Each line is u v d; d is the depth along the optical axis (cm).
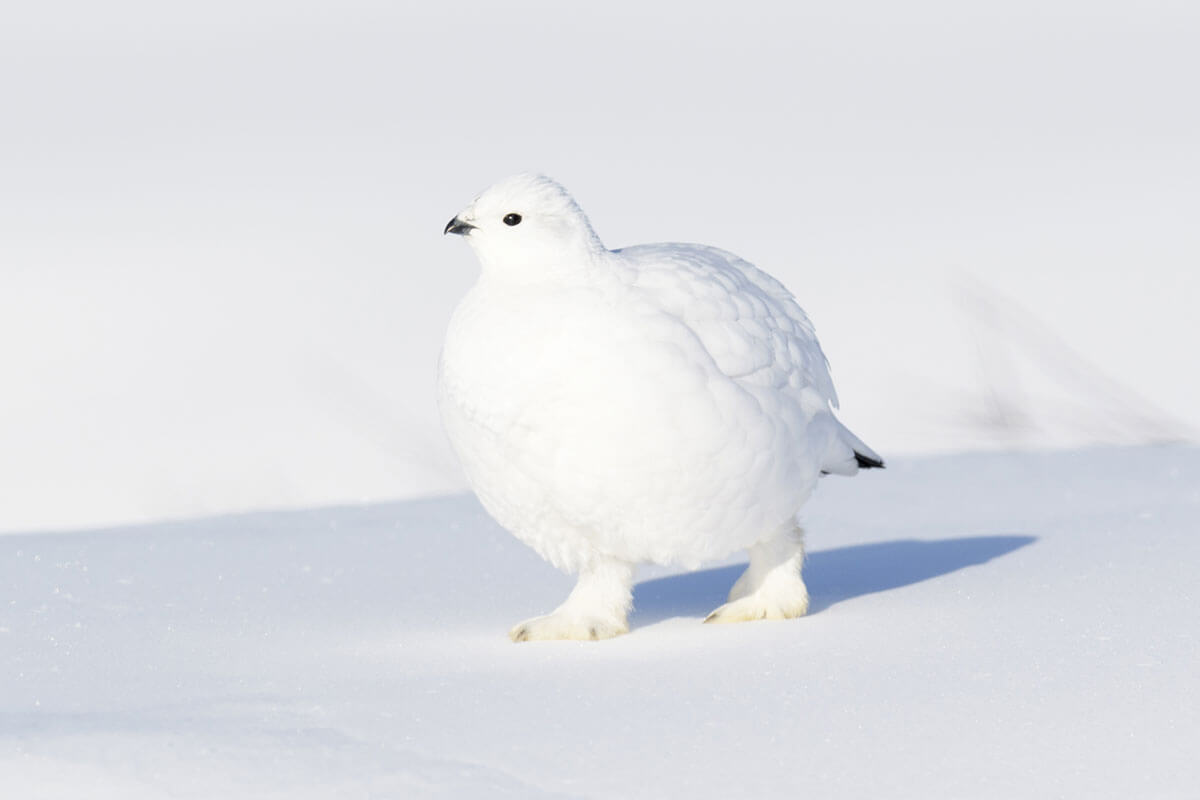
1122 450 1505
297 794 519
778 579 835
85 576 976
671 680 668
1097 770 528
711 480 771
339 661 733
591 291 774
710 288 796
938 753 548
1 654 750
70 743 566
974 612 796
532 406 760
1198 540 980
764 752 555
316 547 1088
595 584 818
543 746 566
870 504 1249
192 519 1231
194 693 661
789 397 808
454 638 798
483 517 1212
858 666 678
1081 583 861
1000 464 1430
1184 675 638
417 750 561
